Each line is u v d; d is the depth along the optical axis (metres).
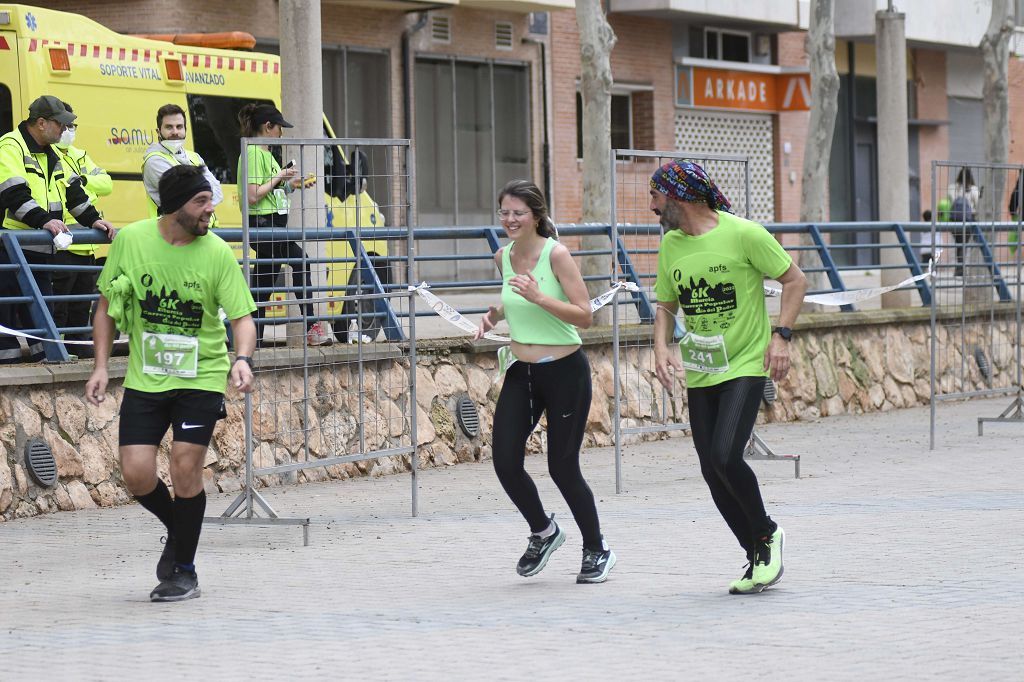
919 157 47.75
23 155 14.30
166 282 9.55
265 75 21.27
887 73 26.56
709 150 40.56
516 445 10.18
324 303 15.29
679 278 9.73
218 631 8.85
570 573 10.59
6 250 14.01
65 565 11.18
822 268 22.81
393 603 9.62
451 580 10.41
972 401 24.02
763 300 9.73
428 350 17.02
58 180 14.53
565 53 36.50
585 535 10.22
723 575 10.34
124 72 19.22
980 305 20.73
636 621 8.91
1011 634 8.35
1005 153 29.48
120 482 14.13
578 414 10.13
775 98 42.12
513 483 10.22
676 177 9.70
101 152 18.84
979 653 7.90
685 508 13.52
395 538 12.20
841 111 45.34
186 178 9.48
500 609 9.37
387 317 16.69
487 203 34.91
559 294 10.09
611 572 10.56
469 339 17.50
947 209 20.47
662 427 15.47
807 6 40.47
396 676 7.67
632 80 37.97
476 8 34.25
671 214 9.73
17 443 13.33
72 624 9.13
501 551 11.52
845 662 7.76
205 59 20.39
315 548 11.80
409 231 13.41
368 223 18.56
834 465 16.48
